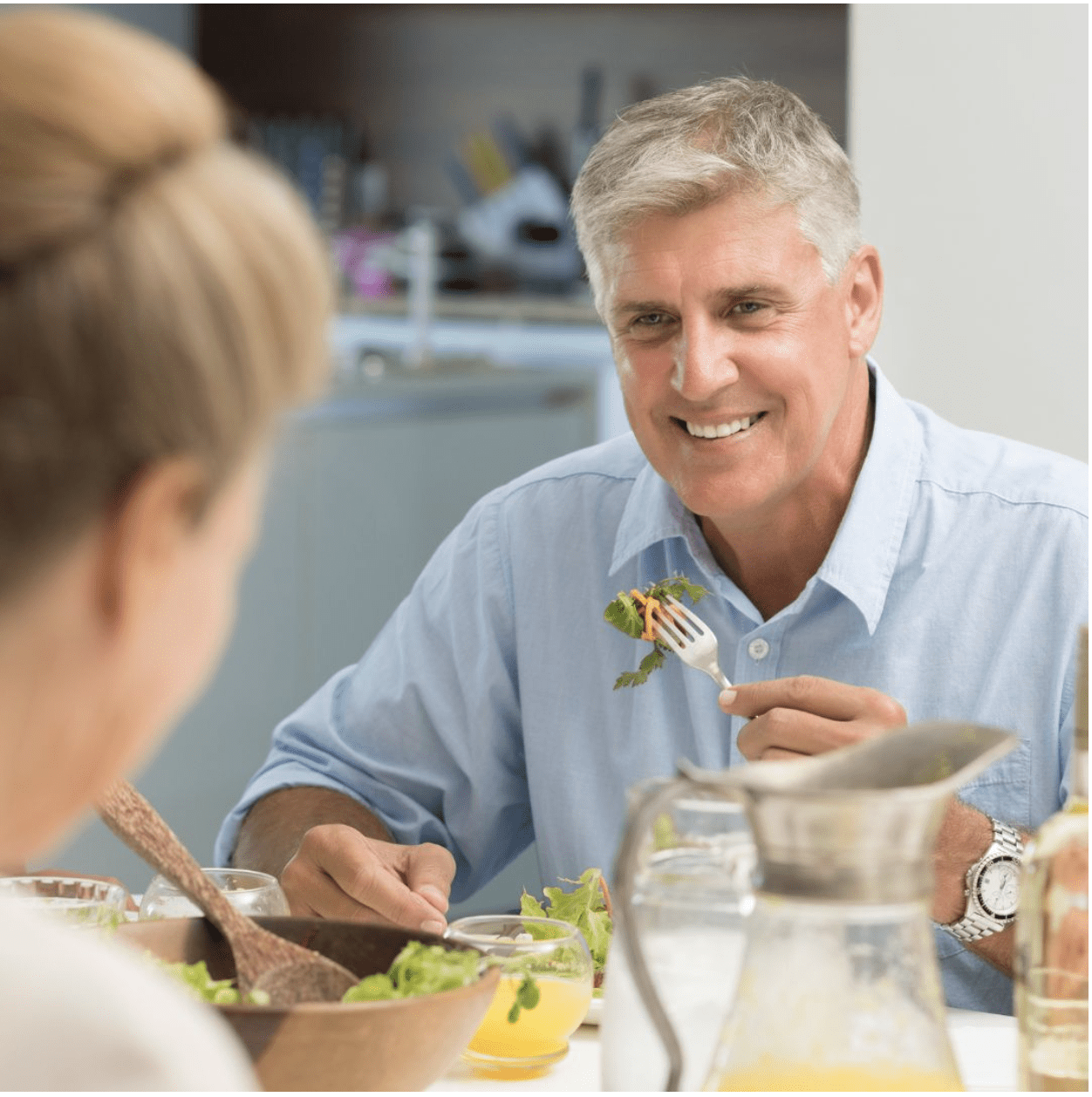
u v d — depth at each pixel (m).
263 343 0.52
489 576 1.84
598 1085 1.05
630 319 1.56
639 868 0.85
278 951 0.98
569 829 1.76
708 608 1.73
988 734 0.70
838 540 1.64
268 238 0.53
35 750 0.53
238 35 6.58
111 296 0.49
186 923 1.03
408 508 4.58
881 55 2.69
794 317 1.53
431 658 1.85
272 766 1.82
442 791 1.83
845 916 0.67
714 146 1.51
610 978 0.87
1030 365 2.60
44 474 0.49
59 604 0.51
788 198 1.51
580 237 1.61
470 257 6.03
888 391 1.73
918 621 1.65
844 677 1.66
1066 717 1.59
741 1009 0.70
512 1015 1.04
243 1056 0.84
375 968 1.01
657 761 1.71
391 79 6.29
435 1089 1.03
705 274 1.50
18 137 0.48
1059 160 2.54
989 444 1.75
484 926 1.15
